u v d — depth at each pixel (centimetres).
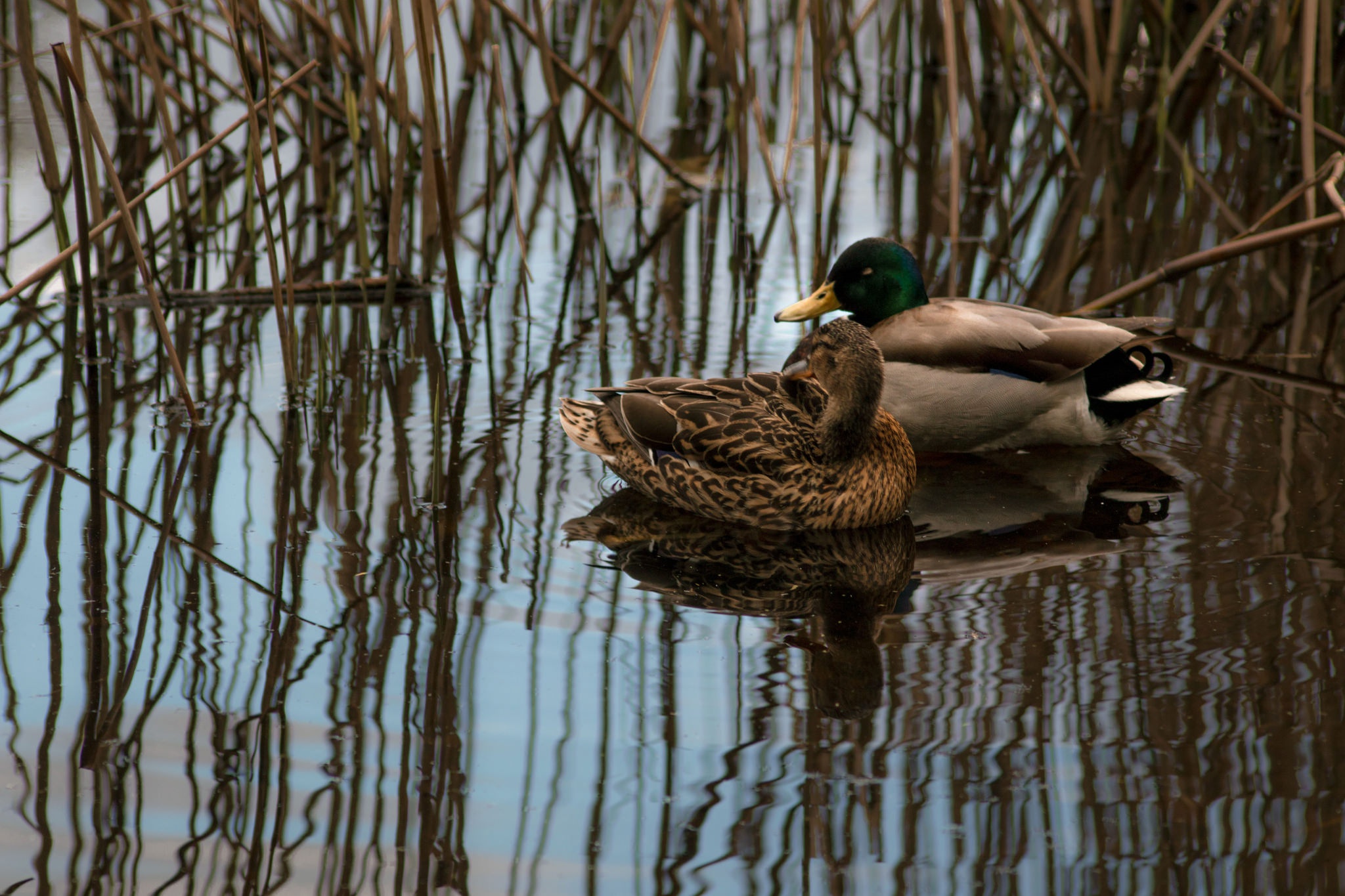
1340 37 2052
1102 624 845
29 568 911
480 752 717
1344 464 1096
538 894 621
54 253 1616
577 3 2286
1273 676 775
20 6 1356
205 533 972
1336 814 661
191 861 639
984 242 1758
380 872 634
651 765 708
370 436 1173
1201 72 2275
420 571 922
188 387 1270
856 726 738
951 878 629
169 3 2098
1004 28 2141
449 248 1392
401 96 1424
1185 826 657
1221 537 971
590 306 1544
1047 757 708
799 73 1673
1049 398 1173
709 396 1110
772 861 641
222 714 747
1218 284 1588
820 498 1020
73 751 715
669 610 877
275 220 1830
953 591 906
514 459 1132
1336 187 1723
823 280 1580
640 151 2117
